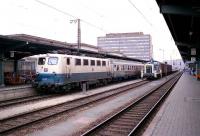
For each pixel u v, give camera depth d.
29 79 30.34
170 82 40.78
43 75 22.25
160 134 9.03
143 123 11.44
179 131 9.44
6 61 28.55
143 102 18.41
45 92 23.62
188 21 23.23
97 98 20.34
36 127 10.95
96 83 29.28
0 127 11.01
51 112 14.34
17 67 30.23
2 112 14.20
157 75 49.12
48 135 9.77
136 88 29.56
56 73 21.77
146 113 14.10
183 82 41.09
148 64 48.00
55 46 25.45
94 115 13.59
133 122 12.00
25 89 21.11
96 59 28.41
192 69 79.12
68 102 17.67
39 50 28.41
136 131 10.02
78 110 15.04
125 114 13.93
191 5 16.55
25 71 32.16
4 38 20.25
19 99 19.38
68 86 23.20
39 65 22.56
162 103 17.52
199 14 16.33
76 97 20.66
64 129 10.66
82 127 11.01
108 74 31.94
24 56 29.83
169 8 17.08
